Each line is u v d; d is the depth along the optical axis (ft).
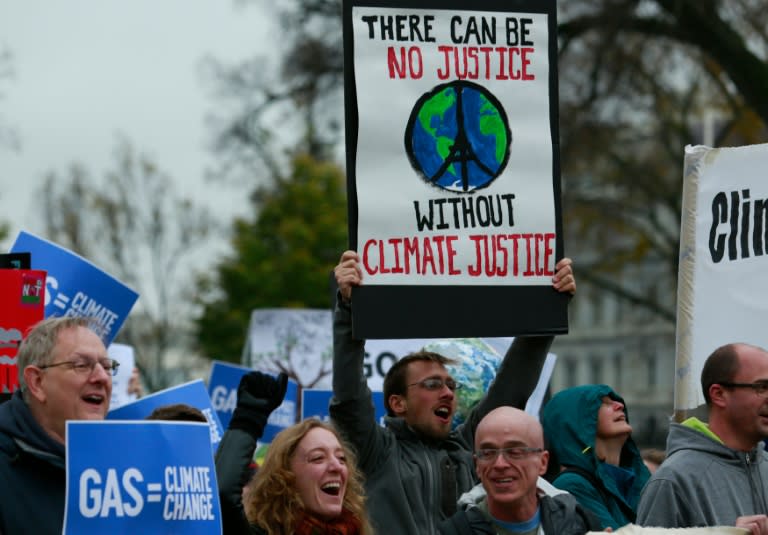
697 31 185.78
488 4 48.39
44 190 278.87
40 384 40.22
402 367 52.60
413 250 47.21
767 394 47.55
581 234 256.32
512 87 48.47
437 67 47.91
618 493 53.78
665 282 312.71
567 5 194.18
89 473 38.45
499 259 47.78
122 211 279.49
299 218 285.64
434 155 47.62
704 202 51.42
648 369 502.38
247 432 44.04
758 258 51.70
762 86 185.78
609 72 204.23
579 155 220.84
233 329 279.69
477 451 44.83
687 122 235.40
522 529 44.70
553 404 55.42
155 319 283.38
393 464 50.88
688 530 43.04
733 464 47.85
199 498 40.29
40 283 52.85
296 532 44.32
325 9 201.67
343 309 49.26
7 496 39.11
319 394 72.59
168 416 51.60
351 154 47.14
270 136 224.33
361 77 47.37
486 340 68.85
